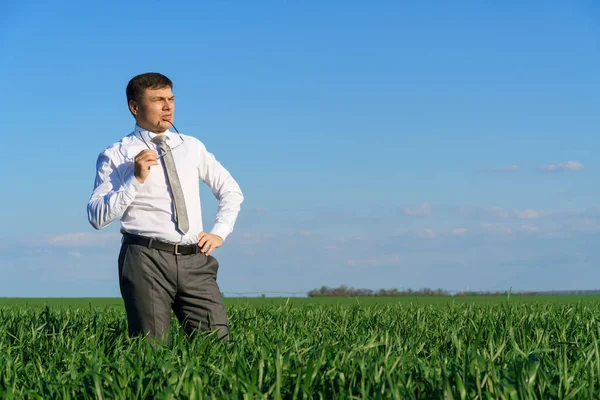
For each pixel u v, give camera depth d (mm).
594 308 9859
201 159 5895
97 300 26734
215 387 3730
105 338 6246
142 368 4039
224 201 5902
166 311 5496
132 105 5691
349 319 8461
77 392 3795
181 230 5422
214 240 5602
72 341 5609
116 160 5602
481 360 3793
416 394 3539
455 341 4676
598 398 3385
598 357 3854
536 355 4113
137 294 5410
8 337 6531
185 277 5484
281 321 7621
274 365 3902
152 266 5410
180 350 4832
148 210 5469
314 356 4051
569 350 4984
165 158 5543
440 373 3748
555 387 3502
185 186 5594
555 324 6652
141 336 5254
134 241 5453
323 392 3547
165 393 3375
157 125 5613
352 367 3725
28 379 4234
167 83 5641
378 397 3213
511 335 5008
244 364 3969
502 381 3494
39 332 6320
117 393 3564
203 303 5570
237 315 8164
